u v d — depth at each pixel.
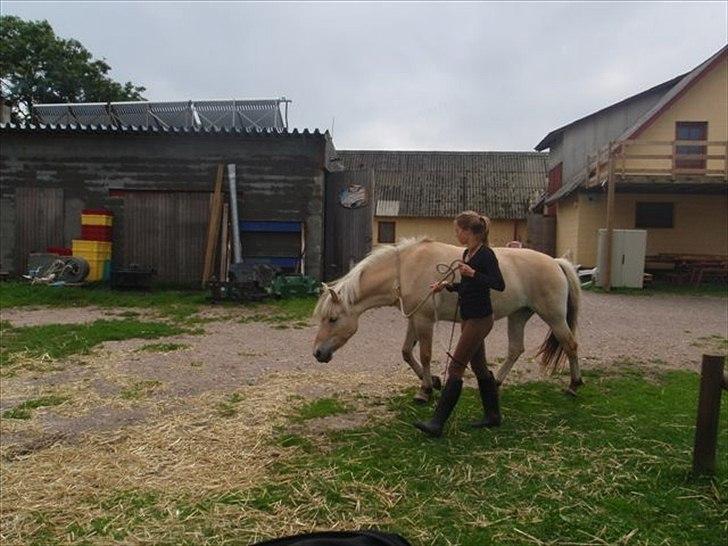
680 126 17.39
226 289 11.56
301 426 4.52
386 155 33.78
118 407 5.00
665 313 11.02
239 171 13.88
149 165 14.02
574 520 3.05
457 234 4.24
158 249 13.95
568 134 22.69
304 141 13.80
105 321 9.27
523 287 5.11
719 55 16.58
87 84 31.11
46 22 30.27
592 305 12.03
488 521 3.05
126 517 3.10
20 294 11.70
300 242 13.89
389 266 5.08
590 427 4.48
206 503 3.24
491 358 7.07
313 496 3.30
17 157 14.20
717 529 2.97
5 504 3.24
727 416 4.67
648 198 17.70
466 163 32.59
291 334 8.52
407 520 3.05
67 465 3.76
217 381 5.86
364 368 6.45
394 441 4.19
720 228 17.59
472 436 4.29
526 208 27.97
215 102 15.44
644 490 3.40
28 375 6.05
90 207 14.15
